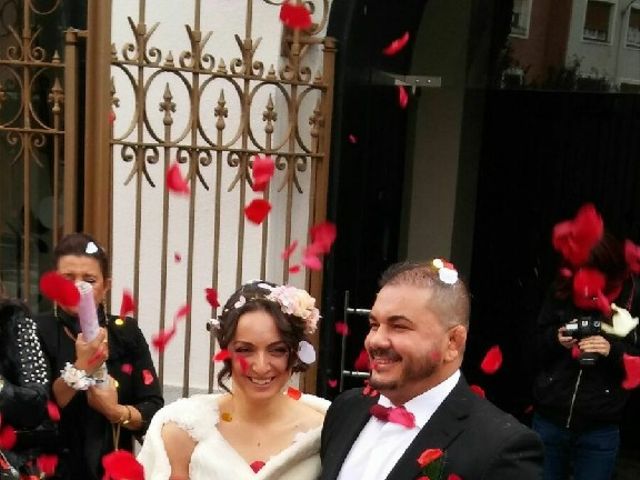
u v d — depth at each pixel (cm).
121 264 417
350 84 384
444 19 491
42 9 437
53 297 249
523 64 488
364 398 202
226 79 362
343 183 389
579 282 368
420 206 514
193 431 214
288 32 384
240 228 371
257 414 217
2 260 466
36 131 372
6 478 250
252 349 210
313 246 355
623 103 465
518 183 502
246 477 206
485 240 514
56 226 381
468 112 502
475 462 171
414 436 182
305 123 394
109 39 332
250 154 367
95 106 335
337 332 401
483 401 185
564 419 372
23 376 256
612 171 472
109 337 286
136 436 287
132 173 348
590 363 352
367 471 185
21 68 409
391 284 182
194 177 357
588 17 468
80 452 276
